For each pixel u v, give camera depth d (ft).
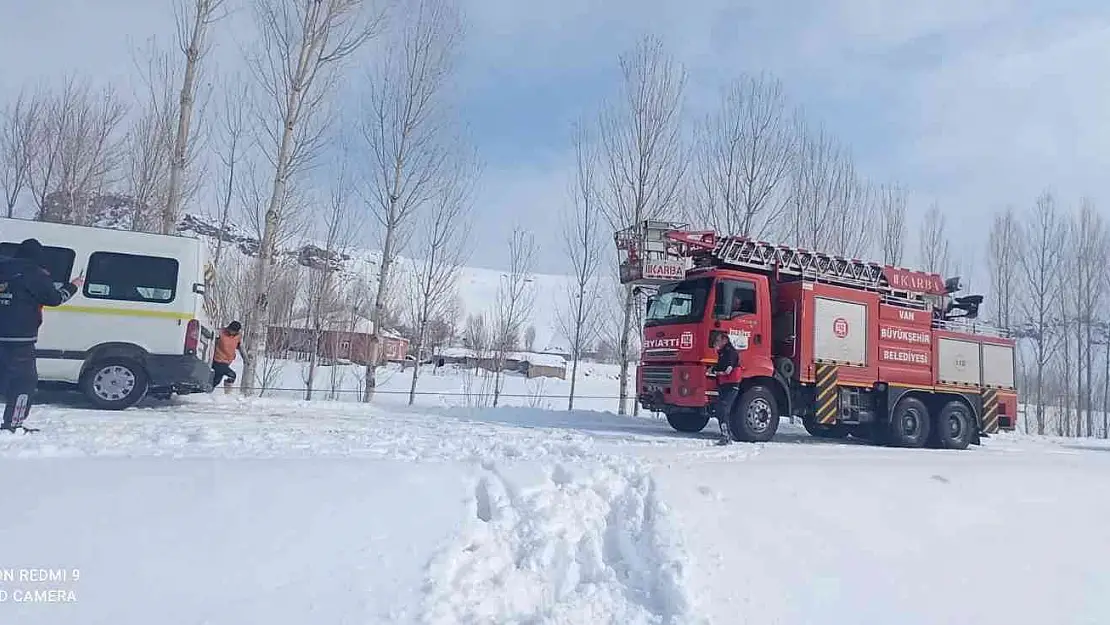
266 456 20.59
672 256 44.14
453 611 14.65
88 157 67.67
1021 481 27.81
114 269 33.71
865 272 47.26
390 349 98.63
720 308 40.63
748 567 18.63
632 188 71.41
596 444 29.53
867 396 45.42
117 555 13.88
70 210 66.54
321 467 18.89
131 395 33.37
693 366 40.22
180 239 34.94
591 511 19.80
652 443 34.04
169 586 13.41
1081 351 106.01
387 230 64.03
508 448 25.08
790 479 23.79
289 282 79.15
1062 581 21.80
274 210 54.95
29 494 15.31
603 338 95.04
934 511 24.06
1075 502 27.07
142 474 17.07
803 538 20.63
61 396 37.37
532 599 16.33
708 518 20.15
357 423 34.91
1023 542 23.52
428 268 74.84
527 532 17.94
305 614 13.43
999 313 107.65
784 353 43.52
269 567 14.44
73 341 32.73
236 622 12.86
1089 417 103.19
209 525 15.29
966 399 49.60
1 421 24.80
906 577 20.20
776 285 44.45
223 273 73.20
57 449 19.51
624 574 18.02
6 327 22.36
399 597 14.46
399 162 64.49
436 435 30.37
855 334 44.98
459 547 16.53
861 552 20.80
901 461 29.01
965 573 21.09
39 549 13.64
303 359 81.00
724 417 37.06
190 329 34.55
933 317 50.42
